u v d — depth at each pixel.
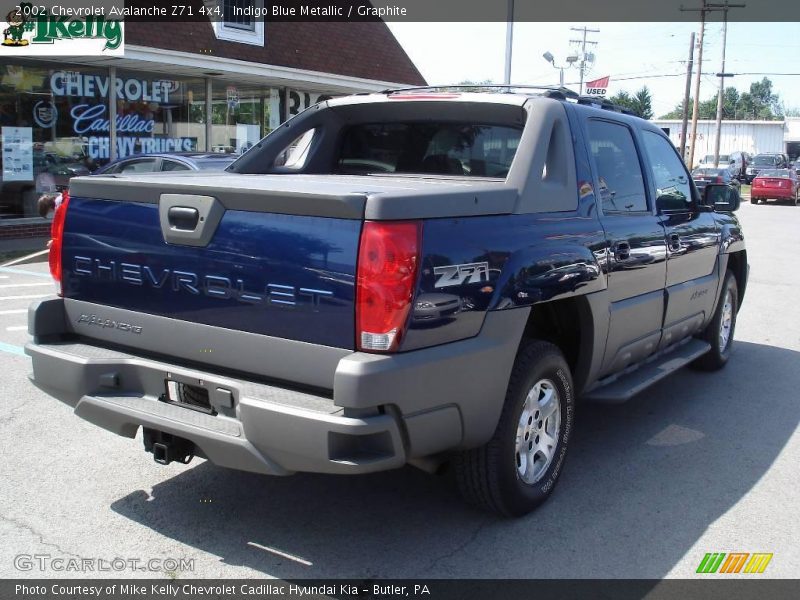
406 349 3.08
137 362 3.61
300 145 5.28
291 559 3.54
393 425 3.05
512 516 3.93
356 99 4.87
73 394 3.70
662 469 4.68
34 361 3.84
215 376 3.38
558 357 4.00
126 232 3.63
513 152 4.53
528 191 3.81
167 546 3.63
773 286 11.48
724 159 54.59
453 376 3.26
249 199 3.24
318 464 3.05
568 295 3.93
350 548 3.65
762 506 4.20
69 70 13.60
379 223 3.01
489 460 3.67
